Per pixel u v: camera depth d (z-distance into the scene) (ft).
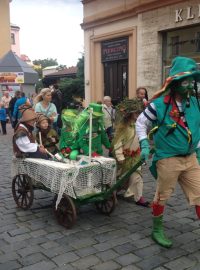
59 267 11.34
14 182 16.74
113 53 43.96
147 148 12.07
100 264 11.49
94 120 15.64
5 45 97.30
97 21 45.14
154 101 12.02
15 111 37.24
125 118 16.39
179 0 33.42
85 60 48.91
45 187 15.47
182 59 11.59
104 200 15.02
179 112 11.72
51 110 23.75
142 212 16.01
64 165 14.33
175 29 35.12
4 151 32.81
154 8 36.22
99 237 13.46
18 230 14.20
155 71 37.04
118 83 44.27
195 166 12.32
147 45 37.68
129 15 40.09
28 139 16.02
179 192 18.56
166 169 12.00
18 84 65.26
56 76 91.04
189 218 15.15
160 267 11.27
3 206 17.08
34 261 11.71
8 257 12.00
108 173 15.08
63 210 14.34
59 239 13.33
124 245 12.76
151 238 13.26
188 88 11.48
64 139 15.96
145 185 20.17
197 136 11.89
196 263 11.48
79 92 65.31
